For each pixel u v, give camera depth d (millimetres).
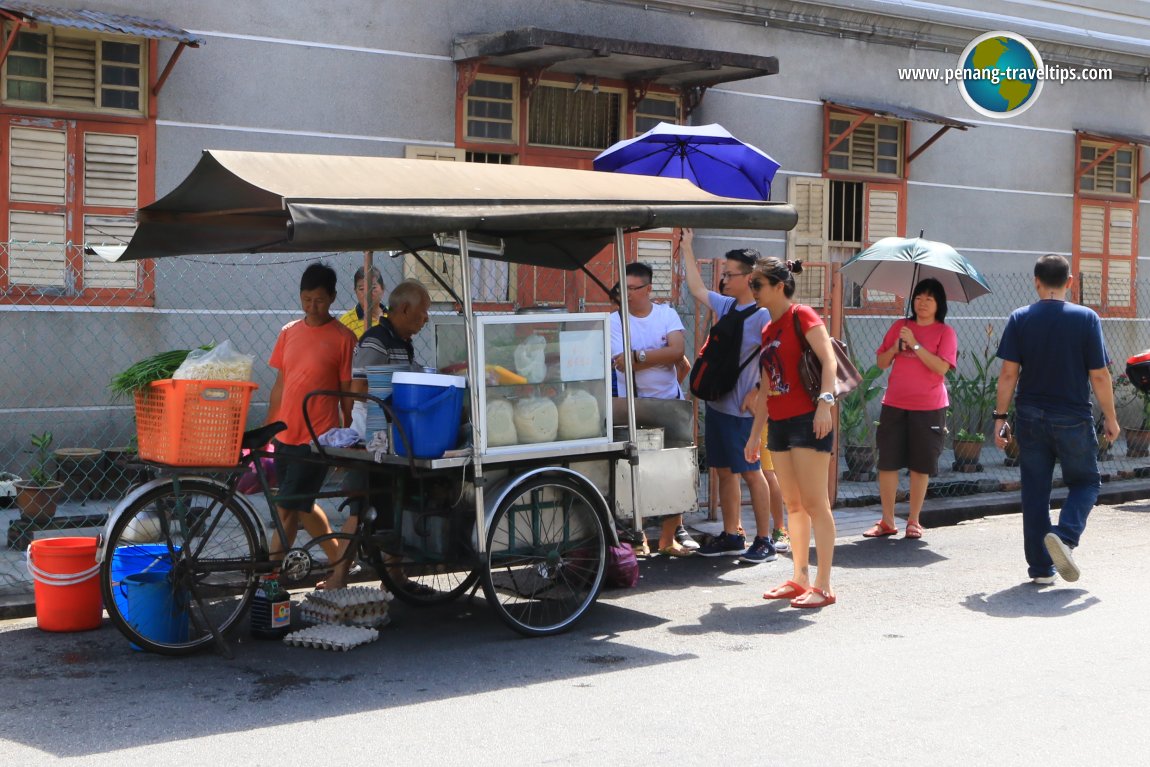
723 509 8109
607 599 6988
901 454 8844
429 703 5027
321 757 4379
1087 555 8219
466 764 4309
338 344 6520
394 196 5484
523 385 6137
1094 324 7117
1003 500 10383
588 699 5074
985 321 14227
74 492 8914
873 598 6961
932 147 13844
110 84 9469
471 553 6031
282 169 5484
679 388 8055
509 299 10383
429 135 10781
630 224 6215
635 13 11750
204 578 6066
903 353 8797
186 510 5777
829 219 13203
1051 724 4691
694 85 11992
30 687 5227
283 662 5664
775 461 6844
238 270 10000
